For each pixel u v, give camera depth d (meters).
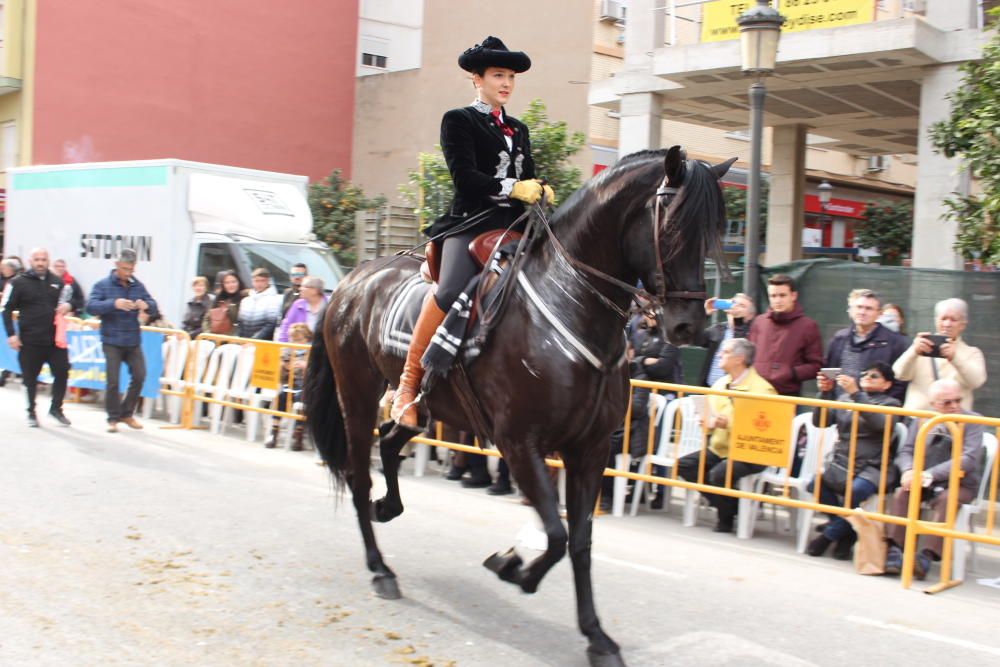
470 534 6.59
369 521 5.43
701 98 12.95
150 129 21.47
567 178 13.34
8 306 9.98
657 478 7.12
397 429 5.50
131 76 21.14
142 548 5.88
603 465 4.42
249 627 4.63
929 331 8.14
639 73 12.47
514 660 4.33
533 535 6.50
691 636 4.73
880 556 5.99
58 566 5.43
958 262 10.33
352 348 5.51
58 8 20.11
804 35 10.54
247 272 12.23
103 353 10.92
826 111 13.84
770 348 7.30
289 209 13.27
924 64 10.48
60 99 20.25
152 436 10.03
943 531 5.67
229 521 6.64
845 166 22.69
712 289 9.62
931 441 5.91
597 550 6.38
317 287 10.07
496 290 4.42
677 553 6.37
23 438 9.45
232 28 22.47
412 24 26.56
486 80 4.70
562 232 4.32
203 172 12.46
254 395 9.91
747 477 6.78
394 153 22.38
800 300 9.03
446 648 4.45
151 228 12.35
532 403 4.24
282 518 6.80
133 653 4.24
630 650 4.51
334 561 5.81
